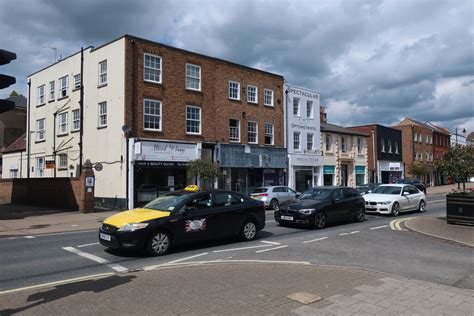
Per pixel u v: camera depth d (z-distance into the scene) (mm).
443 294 5609
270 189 22484
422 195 19562
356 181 39406
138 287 6098
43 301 5512
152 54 23578
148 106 23234
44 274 7434
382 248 9742
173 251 9555
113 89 23047
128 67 22484
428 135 57312
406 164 51344
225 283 6258
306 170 33625
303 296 5477
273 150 30344
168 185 23797
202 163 23016
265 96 30516
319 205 13523
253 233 11141
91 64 24984
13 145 35812
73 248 10180
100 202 23531
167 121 23953
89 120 24906
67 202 22031
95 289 6051
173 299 5465
